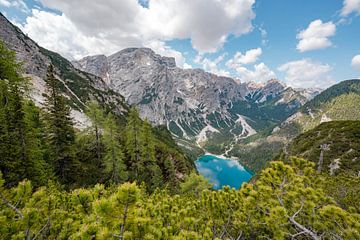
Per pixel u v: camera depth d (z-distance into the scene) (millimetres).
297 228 6594
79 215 5852
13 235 4414
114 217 4023
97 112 30797
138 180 32750
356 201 11422
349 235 4789
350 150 46312
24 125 17438
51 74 22781
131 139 32969
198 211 7746
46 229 5512
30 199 5109
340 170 38469
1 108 17078
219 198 7480
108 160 28172
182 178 45469
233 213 7172
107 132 28766
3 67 16172
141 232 4215
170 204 7816
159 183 33781
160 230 5066
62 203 7559
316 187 6754
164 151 52688
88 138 33500
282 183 6406
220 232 7328
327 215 5285
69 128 23031
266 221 5926
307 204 5773
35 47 122062
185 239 4828
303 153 57906
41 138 23062
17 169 16484
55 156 22109
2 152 16031
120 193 3824
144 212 5254
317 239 5152
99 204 3861
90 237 3734
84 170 27703
